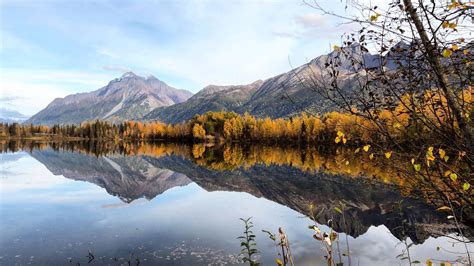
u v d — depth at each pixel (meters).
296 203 22.45
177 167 49.56
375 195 24.00
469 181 3.94
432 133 3.88
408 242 12.78
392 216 17.00
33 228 16.06
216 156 66.81
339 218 17.78
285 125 103.69
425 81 3.63
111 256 12.05
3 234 14.98
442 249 11.53
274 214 19.19
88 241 13.91
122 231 15.49
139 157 69.19
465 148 3.60
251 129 116.88
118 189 30.16
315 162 48.97
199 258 11.76
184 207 21.58
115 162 58.38
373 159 4.36
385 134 3.85
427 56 3.47
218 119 134.75
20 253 12.40
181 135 150.12
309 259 11.30
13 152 77.31
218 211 20.23
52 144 124.00
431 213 16.48
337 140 4.02
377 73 3.64
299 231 15.08
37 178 36.41
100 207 21.55
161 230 15.65
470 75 3.37
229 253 12.23
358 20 3.56
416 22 3.44
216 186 30.80
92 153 80.50
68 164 53.28
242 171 41.44
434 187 4.14
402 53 3.60
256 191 27.69
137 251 12.59
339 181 31.08
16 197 25.06
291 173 37.94
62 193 27.30
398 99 3.70
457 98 3.53
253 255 11.91
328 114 66.25
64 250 12.75
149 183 34.41
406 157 4.11
